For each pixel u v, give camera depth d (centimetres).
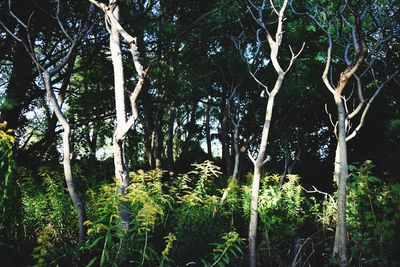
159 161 1515
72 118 1180
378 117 1329
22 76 881
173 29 1049
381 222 473
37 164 992
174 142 2622
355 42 499
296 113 1405
